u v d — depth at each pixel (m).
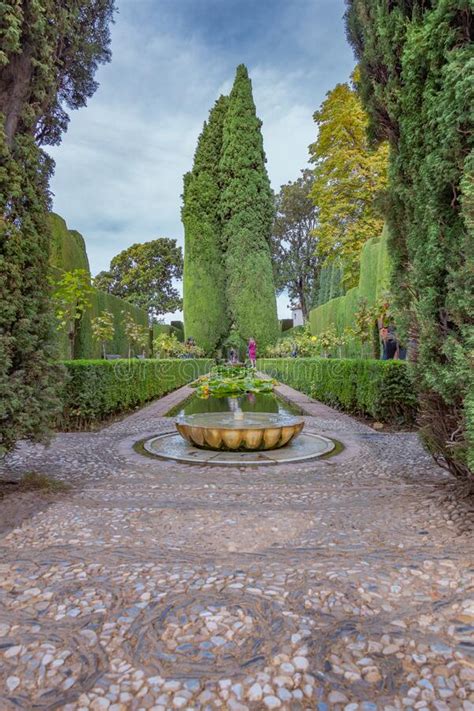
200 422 4.63
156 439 4.95
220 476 3.38
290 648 1.29
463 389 2.19
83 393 5.63
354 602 1.54
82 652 1.28
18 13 2.77
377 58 3.08
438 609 1.49
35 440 3.08
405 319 2.84
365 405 6.20
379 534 2.18
